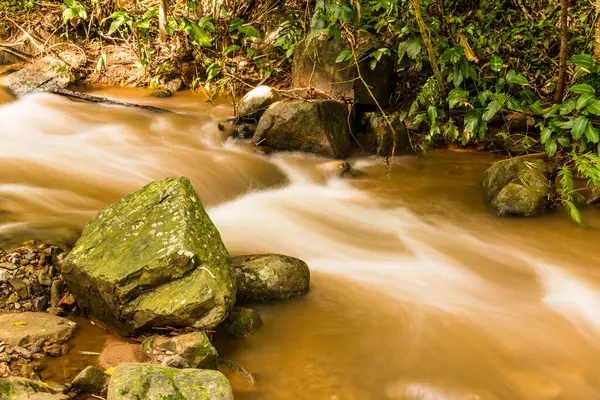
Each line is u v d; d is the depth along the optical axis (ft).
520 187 16.76
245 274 12.07
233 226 15.89
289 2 26.02
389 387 10.17
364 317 12.05
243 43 25.49
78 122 21.65
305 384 10.12
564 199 16.42
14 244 13.08
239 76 25.12
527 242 15.49
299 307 12.21
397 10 21.13
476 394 10.10
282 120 19.95
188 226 10.87
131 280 10.44
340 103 20.68
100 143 20.18
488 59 21.44
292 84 23.13
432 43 19.92
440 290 13.30
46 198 15.84
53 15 27.61
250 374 10.13
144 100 24.26
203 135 21.34
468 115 18.67
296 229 15.98
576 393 10.23
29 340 10.17
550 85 21.04
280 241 15.20
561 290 13.47
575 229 16.02
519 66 21.89
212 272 10.59
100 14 27.12
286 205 17.47
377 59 19.74
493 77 20.04
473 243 15.47
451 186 18.58
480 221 16.58
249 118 22.09
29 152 18.92
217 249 11.16
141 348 10.29
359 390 10.06
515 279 13.91
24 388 8.41
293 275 12.37
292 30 23.17
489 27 22.63
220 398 8.60
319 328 11.61
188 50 26.32
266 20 26.00
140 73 25.88
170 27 22.27
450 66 19.71
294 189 18.52
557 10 22.11
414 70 22.06
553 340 11.67
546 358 11.13
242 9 26.27
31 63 25.73
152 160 19.13
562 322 12.26
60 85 24.39
